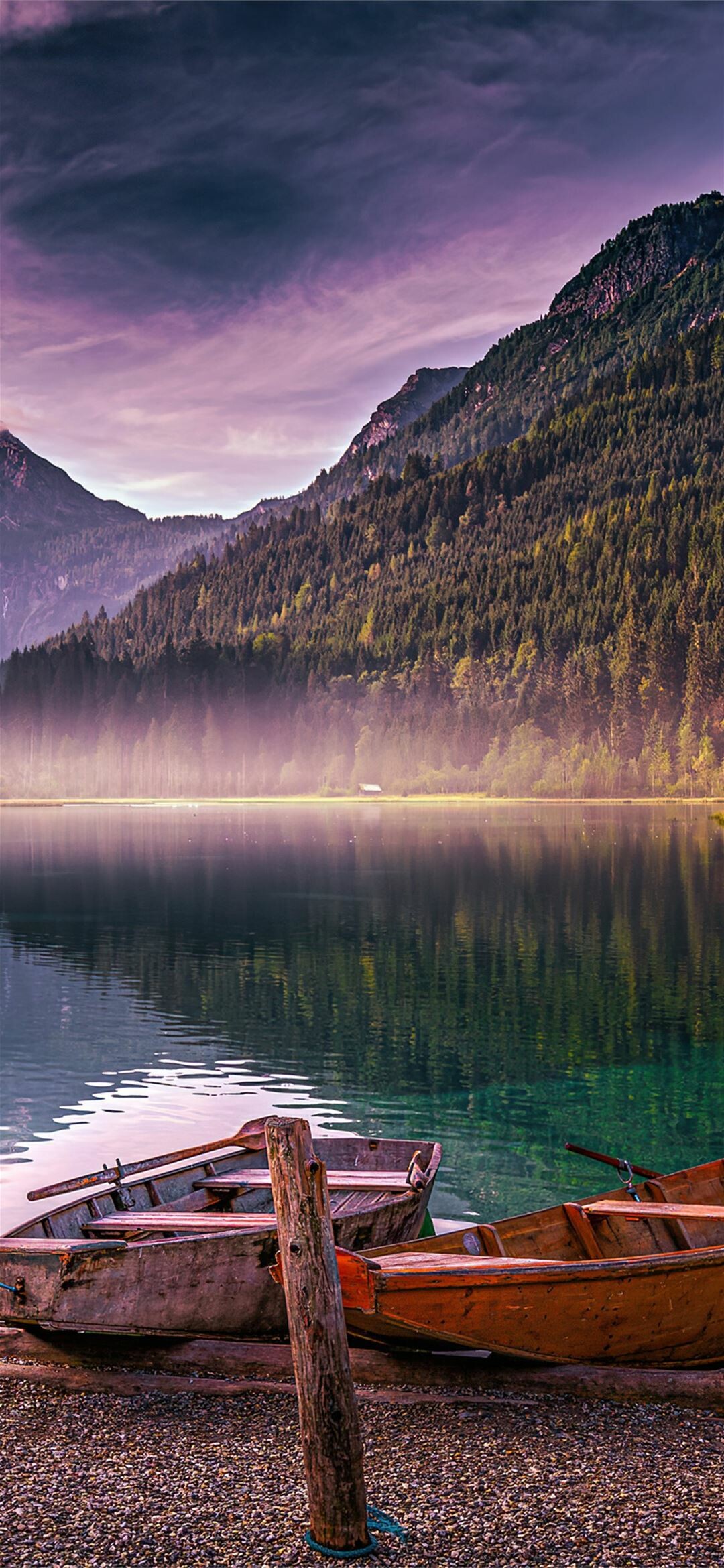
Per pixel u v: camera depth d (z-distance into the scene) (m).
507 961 39.72
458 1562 7.13
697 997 32.94
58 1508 7.79
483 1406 9.43
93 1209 11.85
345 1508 7.30
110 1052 26.11
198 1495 7.96
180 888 66.50
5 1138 19.50
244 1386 9.85
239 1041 27.17
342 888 66.12
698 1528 7.51
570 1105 21.81
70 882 70.62
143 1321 10.33
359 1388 9.78
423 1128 20.25
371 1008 31.36
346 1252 9.27
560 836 116.44
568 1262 9.78
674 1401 9.59
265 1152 13.81
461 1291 9.45
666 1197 12.38
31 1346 10.60
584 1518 7.64
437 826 139.38
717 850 95.44
